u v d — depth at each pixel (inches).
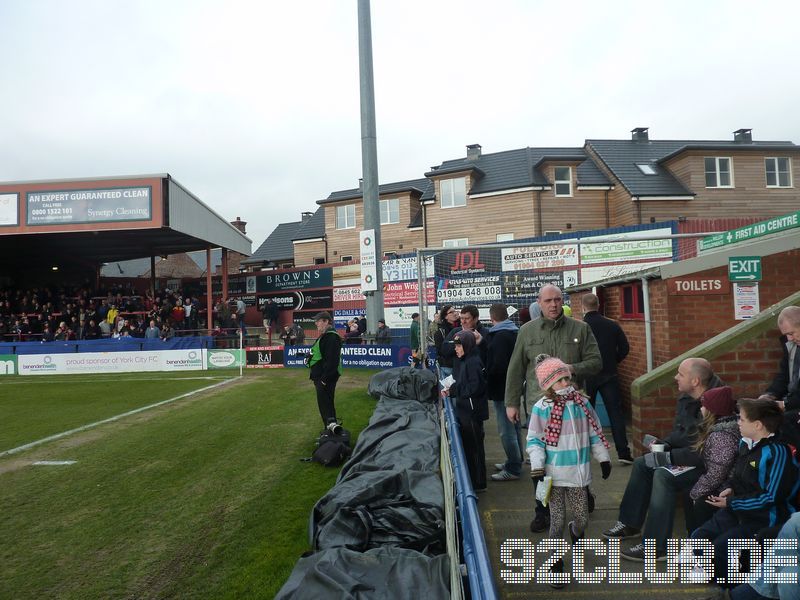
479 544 87.3
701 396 145.6
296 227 1642.5
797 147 961.5
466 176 1067.3
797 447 123.0
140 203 824.3
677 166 997.2
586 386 229.1
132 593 157.4
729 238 309.3
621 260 634.8
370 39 657.0
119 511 222.5
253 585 157.9
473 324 230.1
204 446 324.5
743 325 204.5
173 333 892.6
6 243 1052.5
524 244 419.8
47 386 659.4
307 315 1159.0
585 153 1130.7
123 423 404.2
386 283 872.9
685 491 145.9
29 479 269.9
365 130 661.3
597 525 166.2
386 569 138.7
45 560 180.5
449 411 205.8
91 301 1099.9
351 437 325.4
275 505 222.4
